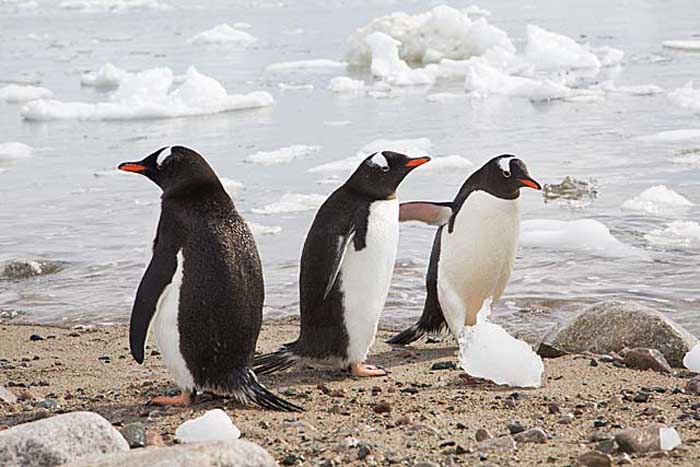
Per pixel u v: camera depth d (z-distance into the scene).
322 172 28.03
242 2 82.31
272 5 80.12
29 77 48.78
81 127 37.38
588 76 44.47
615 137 31.05
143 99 40.62
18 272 19.97
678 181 25.14
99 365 14.21
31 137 35.56
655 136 30.53
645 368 13.27
